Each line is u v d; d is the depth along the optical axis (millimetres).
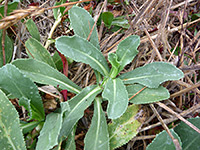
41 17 228
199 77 205
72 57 156
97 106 163
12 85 137
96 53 173
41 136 130
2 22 102
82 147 172
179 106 186
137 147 174
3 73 133
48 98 162
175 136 135
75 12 177
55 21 205
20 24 196
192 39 209
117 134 154
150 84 160
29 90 139
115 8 234
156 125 167
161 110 179
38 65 156
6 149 122
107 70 177
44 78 154
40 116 150
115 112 141
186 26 201
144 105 170
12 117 125
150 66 169
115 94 154
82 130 177
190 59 205
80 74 196
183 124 153
